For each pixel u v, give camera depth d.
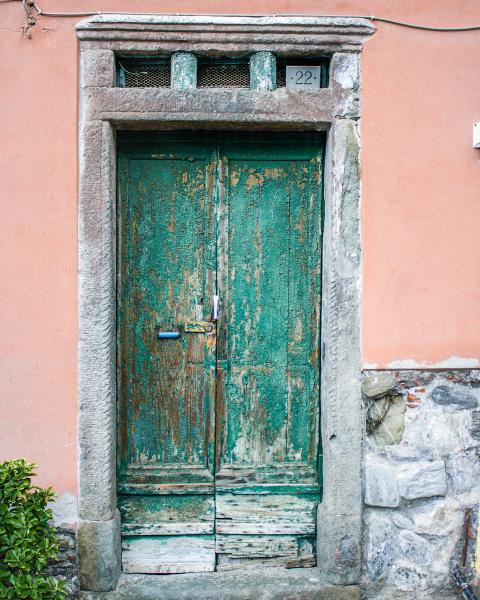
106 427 2.88
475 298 2.95
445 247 2.93
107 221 2.87
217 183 3.03
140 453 3.08
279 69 2.97
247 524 3.08
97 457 2.89
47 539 2.58
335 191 2.89
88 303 2.87
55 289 2.87
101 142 2.85
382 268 2.92
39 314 2.87
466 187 2.92
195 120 2.85
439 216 2.92
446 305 2.94
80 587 2.91
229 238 3.05
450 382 2.95
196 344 3.08
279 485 3.09
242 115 2.86
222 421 3.09
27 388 2.88
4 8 2.83
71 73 2.83
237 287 3.07
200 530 3.07
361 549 2.96
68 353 2.88
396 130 2.89
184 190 3.04
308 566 3.09
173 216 3.04
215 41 2.85
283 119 2.87
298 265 3.07
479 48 2.90
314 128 2.96
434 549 2.96
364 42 2.88
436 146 2.91
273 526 3.08
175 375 3.08
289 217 3.06
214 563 3.07
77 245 2.87
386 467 2.93
